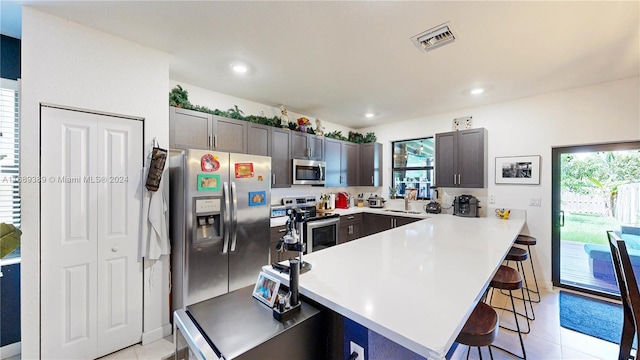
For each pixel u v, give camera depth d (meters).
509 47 2.12
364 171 4.86
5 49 1.99
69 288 1.81
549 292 3.04
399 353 1.21
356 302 1.05
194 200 2.23
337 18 1.77
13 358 1.92
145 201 2.08
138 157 2.09
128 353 1.99
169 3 1.62
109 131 1.97
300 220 1.39
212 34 1.96
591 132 2.92
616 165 2.87
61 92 1.75
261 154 3.31
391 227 4.15
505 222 3.13
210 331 1.01
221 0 1.60
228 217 2.40
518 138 3.40
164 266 2.22
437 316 0.94
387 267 1.49
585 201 3.03
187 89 2.95
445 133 3.86
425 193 4.45
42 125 1.71
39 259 1.70
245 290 1.41
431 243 2.08
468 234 2.43
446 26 1.85
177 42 2.07
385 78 2.77
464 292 1.16
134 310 2.08
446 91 3.13
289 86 3.01
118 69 1.98
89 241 1.89
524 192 3.36
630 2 1.57
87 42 1.85
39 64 1.68
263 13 1.72
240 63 2.44
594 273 2.98
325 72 2.63
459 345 1.83
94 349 1.90
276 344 1.00
